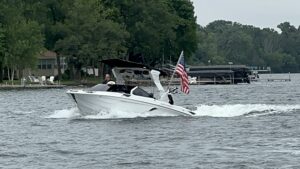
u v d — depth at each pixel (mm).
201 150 62406
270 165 54156
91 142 68812
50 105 130750
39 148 64812
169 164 55562
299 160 55906
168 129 79062
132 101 90812
